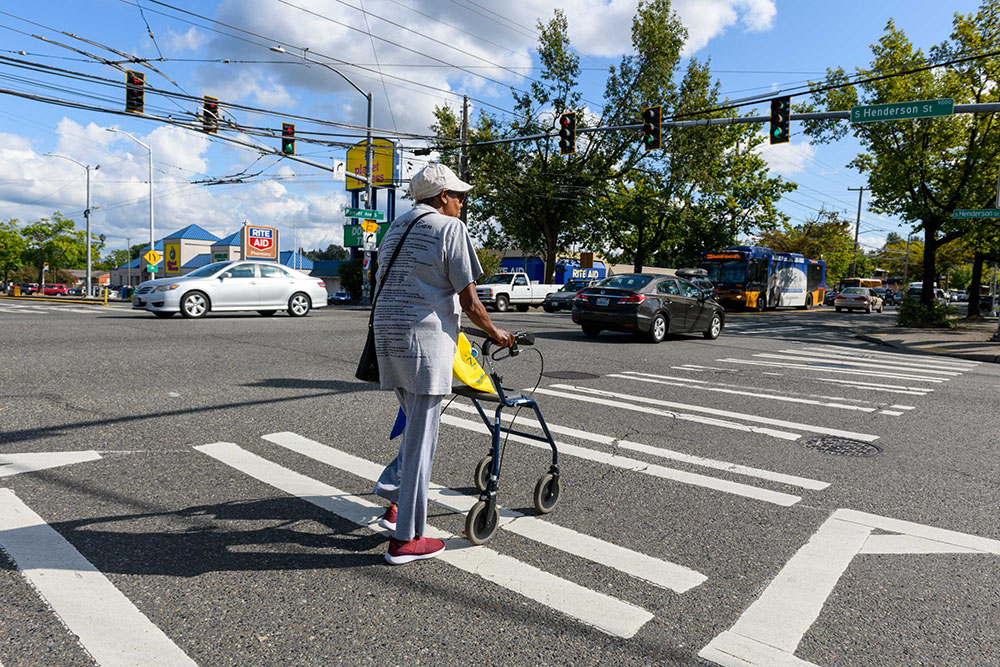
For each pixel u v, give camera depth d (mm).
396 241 2918
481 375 3166
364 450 4871
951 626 2619
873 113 15508
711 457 5059
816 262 41438
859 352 14297
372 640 2377
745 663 2303
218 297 16453
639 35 36000
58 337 10695
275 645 2320
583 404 6996
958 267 85500
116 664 2162
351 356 9922
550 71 36531
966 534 3625
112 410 5859
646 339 14492
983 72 22781
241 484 4016
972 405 7680
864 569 3131
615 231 42438
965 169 23453
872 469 4879
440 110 38219
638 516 3748
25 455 4453
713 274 33469
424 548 3043
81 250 75188
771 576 3020
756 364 11008
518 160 37344
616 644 2404
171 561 2943
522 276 31297
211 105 19250
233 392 6867
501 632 2461
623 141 37250
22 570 2791
